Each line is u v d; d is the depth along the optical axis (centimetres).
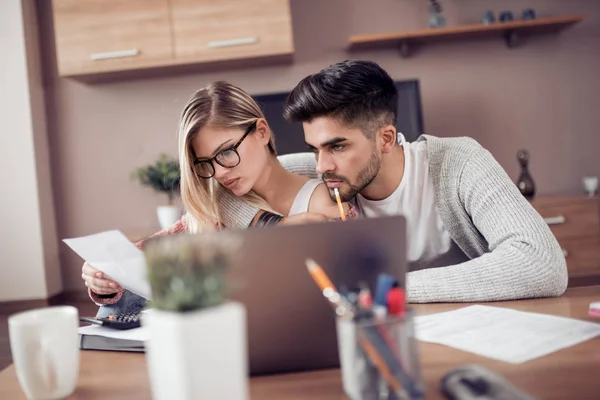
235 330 48
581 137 358
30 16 355
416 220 149
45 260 353
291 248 70
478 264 105
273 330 71
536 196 343
